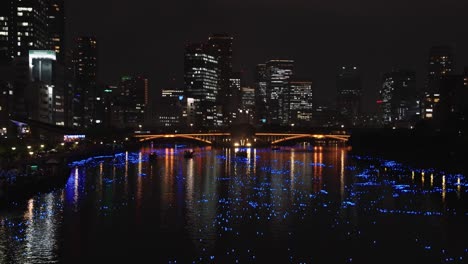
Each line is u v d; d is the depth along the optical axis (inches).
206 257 4128.9
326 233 4842.5
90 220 5251.0
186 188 7603.4
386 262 4045.3
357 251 4303.6
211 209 5910.4
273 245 4451.3
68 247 4318.4
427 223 5255.9
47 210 5674.2
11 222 5108.3
